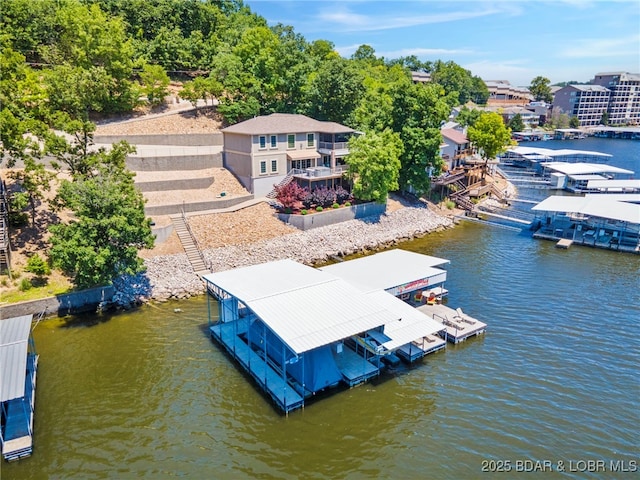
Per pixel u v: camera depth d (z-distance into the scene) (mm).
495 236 56844
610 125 193625
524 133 154625
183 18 88438
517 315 35469
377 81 105500
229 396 25891
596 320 34562
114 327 33281
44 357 29312
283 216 50156
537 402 25250
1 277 34719
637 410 24547
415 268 37000
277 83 73562
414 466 20906
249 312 31188
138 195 36781
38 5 69125
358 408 24969
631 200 66188
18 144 35750
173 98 72812
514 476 20297
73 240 32219
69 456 21375
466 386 26812
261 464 21000
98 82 58375
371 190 55812
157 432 23000
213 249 43562
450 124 93125
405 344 28766
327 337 24453
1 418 22719
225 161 58094
